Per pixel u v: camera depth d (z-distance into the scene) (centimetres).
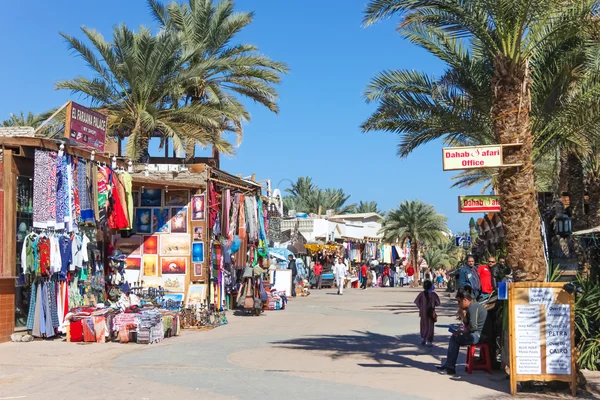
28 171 1368
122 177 1598
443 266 6162
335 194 7075
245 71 2823
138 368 1021
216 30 2820
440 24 1066
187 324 1611
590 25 1035
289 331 1559
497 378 959
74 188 1424
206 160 2909
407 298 2912
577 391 862
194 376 955
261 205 2470
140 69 2494
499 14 927
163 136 2827
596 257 1192
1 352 1162
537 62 1139
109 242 1662
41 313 1334
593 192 1778
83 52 2488
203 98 2862
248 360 1109
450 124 1174
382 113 1181
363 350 1243
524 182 923
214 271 1970
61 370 995
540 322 843
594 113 1057
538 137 1134
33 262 1309
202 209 1903
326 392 848
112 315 1338
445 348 1277
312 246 3944
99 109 2550
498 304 1017
